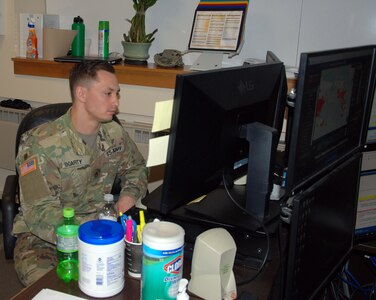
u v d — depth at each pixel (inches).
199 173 43.3
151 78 98.4
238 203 48.7
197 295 38.7
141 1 96.9
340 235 46.3
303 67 33.7
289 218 36.9
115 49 110.5
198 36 94.0
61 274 40.9
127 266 41.9
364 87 48.3
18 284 90.4
